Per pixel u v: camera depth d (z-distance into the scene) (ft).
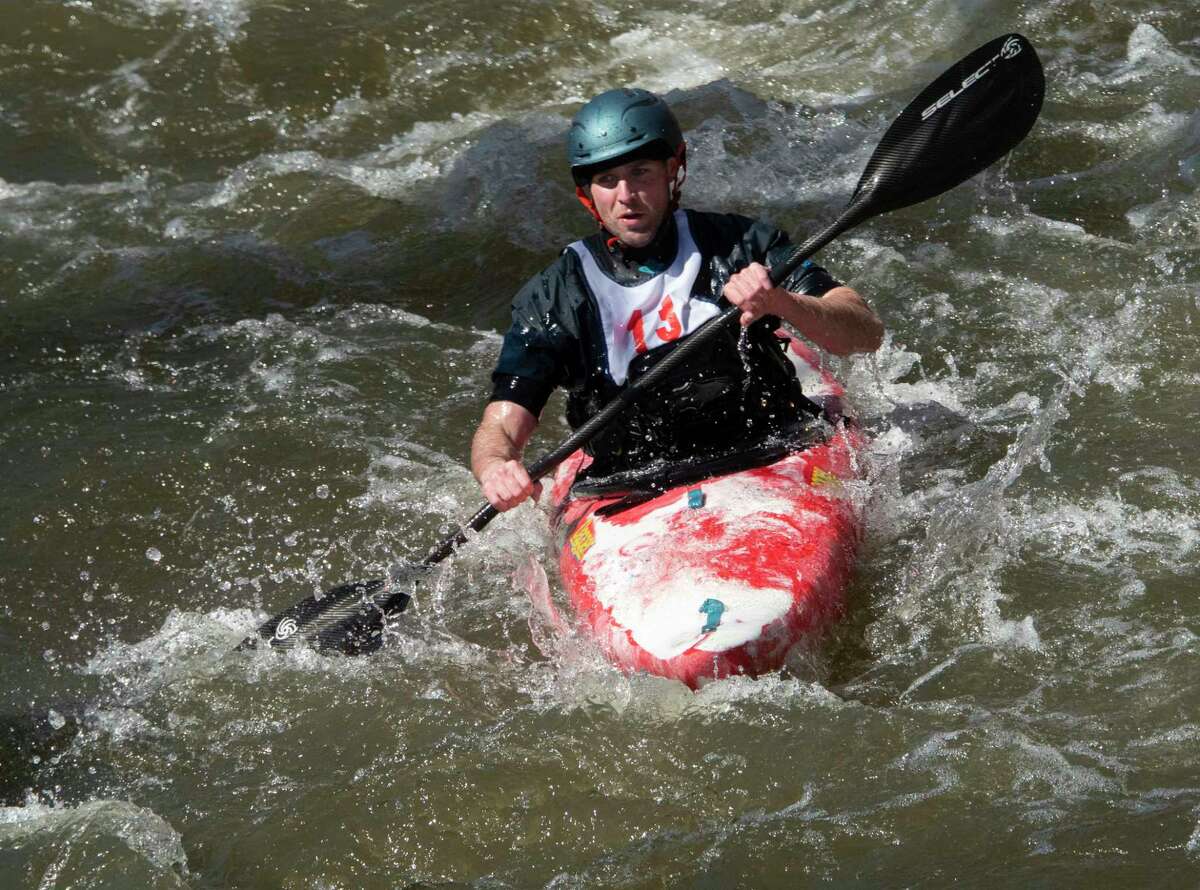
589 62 102.27
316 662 49.49
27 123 94.68
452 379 69.51
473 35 104.12
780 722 43.11
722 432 50.93
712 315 49.32
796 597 44.88
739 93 97.19
